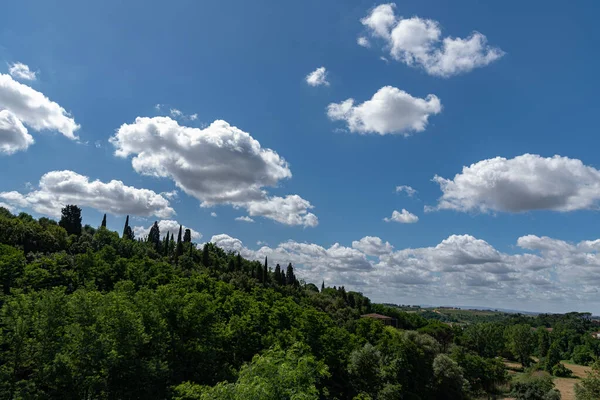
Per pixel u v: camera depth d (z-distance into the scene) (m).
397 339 90.56
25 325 43.88
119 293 65.00
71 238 133.62
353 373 68.38
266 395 20.88
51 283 81.56
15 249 92.69
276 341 62.84
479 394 98.12
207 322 58.88
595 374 44.62
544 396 85.44
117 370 43.94
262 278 155.62
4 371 40.88
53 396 40.69
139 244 160.00
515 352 171.38
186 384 33.53
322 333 73.19
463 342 162.50
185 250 172.88
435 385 84.25
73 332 44.34
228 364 60.03
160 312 56.47
